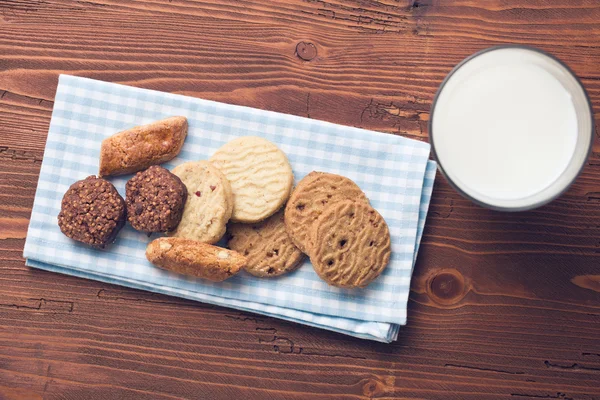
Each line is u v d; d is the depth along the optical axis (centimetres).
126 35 69
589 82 68
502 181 62
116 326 69
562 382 68
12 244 69
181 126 66
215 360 69
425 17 68
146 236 67
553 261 68
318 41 69
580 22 68
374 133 67
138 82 69
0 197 69
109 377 69
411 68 68
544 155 62
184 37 69
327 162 68
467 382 68
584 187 68
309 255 65
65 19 69
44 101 69
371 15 69
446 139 62
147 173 66
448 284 68
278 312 67
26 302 69
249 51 69
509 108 62
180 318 69
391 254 67
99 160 67
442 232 68
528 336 68
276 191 66
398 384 68
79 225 66
